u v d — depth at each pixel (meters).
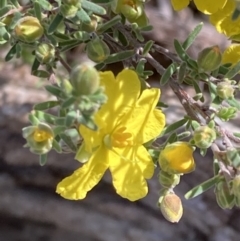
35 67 0.12
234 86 0.11
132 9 0.11
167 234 0.23
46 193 0.24
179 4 0.12
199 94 0.12
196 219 0.23
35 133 0.09
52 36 0.12
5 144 0.24
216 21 0.12
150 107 0.10
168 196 0.11
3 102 0.25
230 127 0.23
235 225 0.23
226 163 0.10
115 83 0.10
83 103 0.09
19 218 0.24
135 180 0.10
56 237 0.24
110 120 0.10
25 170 0.24
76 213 0.24
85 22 0.11
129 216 0.23
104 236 0.23
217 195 0.10
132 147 0.10
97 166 0.10
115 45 0.13
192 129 0.11
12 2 0.12
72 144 0.10
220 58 0.11
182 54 0.12
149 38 0.27
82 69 0.09
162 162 0.10
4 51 0.26
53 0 0.12
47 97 0.25
